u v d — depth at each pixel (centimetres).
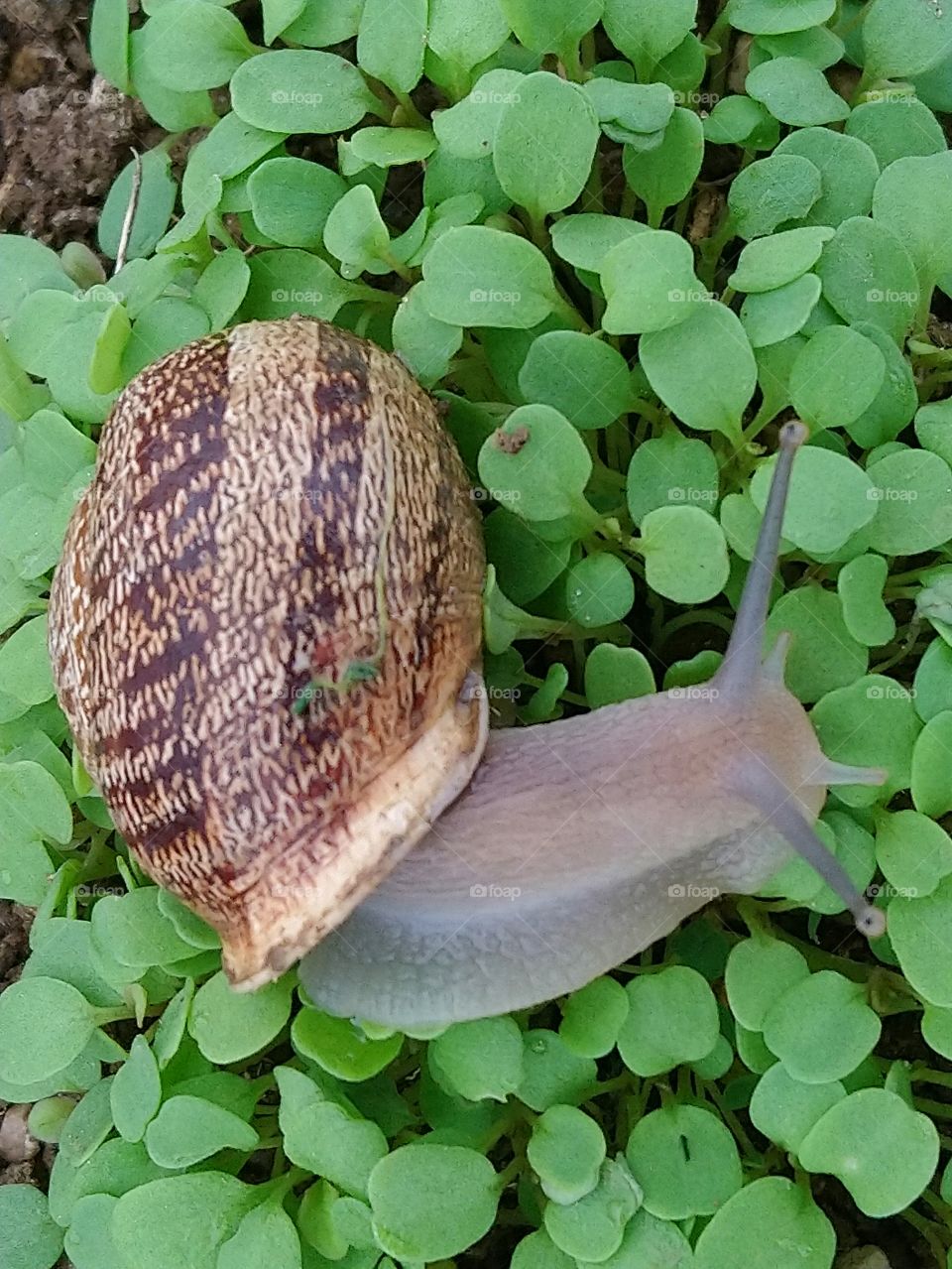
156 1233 8
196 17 10
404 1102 8
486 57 9
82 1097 9
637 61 9
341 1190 8
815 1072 8
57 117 11
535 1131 8
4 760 9
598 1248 8
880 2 9
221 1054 8
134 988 9
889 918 8
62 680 8
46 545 9
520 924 8
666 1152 8
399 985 8
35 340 10
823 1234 8
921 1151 7
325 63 9
